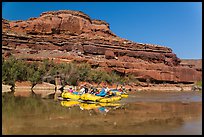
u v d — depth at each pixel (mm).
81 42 103125
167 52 118562
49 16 118875
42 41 100938
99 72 79062
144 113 21312
